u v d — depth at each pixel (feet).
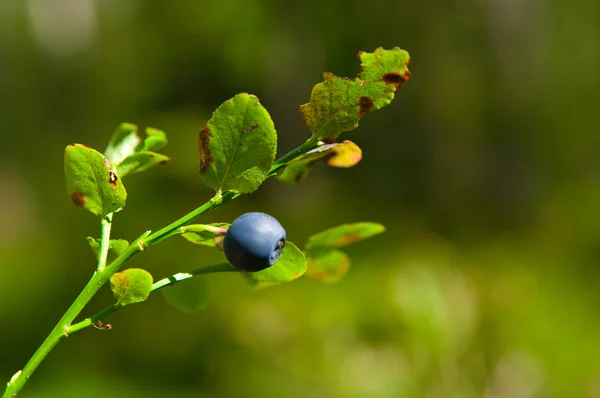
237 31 55.62
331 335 22.48
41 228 46.70
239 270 5.02
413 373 20.11
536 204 46.96
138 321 29.81
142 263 32.78
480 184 49.21
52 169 58.03
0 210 57.21
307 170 5.43
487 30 49.19
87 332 30.01
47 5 87.40
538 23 49.60
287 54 55.52
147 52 58.23
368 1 52.39
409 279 21.31
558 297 28.35
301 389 21.75
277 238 4.73
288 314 24.99
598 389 20.98
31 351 29.07
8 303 33.19
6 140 63.93
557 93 62.23
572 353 22.26
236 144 4.48
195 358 26.76
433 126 52.03
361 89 4.69
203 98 58.08
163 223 37.32
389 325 21.38
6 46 76.74
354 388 20.51
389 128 53.93
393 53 4.62
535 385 20.52
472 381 20.08
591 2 68.95
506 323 21.31
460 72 51.26
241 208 47.14
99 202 4.79
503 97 49.06
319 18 53.67
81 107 62.69
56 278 35.86
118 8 62.08
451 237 42.19
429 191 51.21
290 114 56.54
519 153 48.42
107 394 25.53
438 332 20.29
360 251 35.68
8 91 66.44
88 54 64.23
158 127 45.62
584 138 57.72
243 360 24.67
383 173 53.11
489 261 34.17
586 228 40.19
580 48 68.03
